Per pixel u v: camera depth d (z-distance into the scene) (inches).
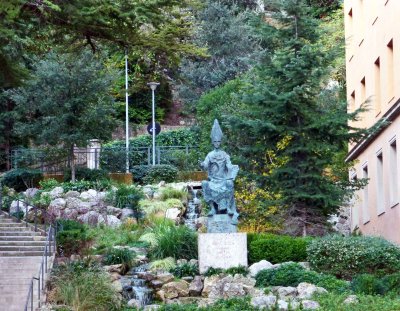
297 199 1078.4
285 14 1108.5
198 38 2057.1
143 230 1159.6
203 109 1726.1
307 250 925.2
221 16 2086.6
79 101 1430.9
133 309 803.4
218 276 905.5
